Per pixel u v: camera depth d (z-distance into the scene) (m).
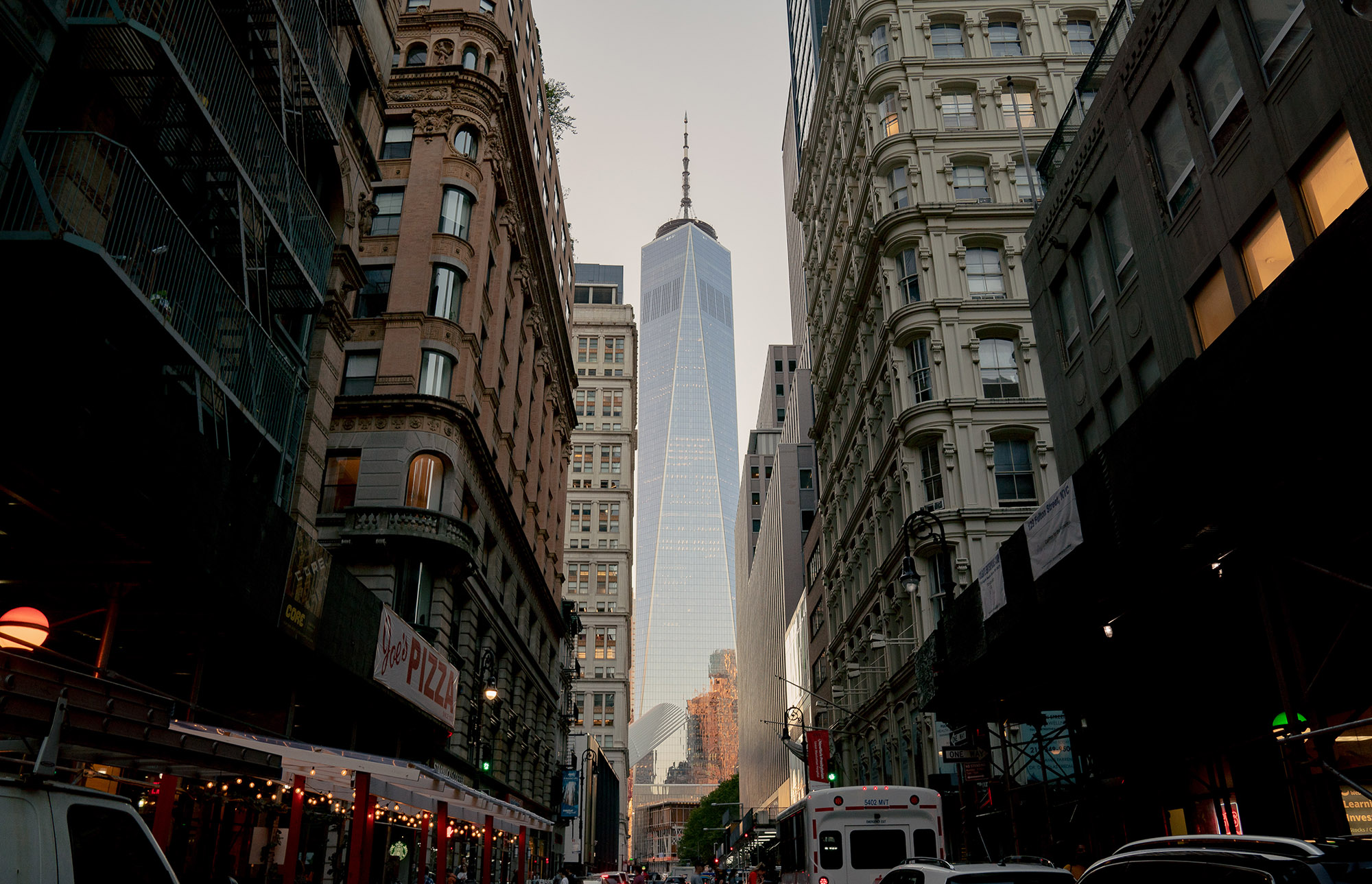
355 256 23.97
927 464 36.44
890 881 9.05
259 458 18.08
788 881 18.53
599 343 121.56
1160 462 10.88
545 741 55.00
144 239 12.55
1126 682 17.23
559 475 60.28
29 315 10.84
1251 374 9.10
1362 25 10.77
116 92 12.97
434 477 30.81
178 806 15.34
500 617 39.22
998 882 7.77
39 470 9.91
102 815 4.53
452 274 34.75
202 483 12.62
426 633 29.23
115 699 6.84
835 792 15.60
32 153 11.26
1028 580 15.27
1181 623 14.66
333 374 23.55
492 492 37.16
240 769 8.65
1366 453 8.25
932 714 33.88
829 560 57.34
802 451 93.44
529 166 44.88
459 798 17.48
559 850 66.75
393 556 29.27
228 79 14.75
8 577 12.80
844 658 53.47
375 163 25.11
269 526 15.00
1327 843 4.77
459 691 32.44
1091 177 19.31
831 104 54.84
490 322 38.56
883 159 41.66
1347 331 7.81
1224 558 10.41
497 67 40.03
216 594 13.55
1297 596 12.00
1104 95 18.34
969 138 41.09
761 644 110.31
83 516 10.86
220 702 19.08
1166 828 16.44
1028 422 35.44
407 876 27.58
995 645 17.06
